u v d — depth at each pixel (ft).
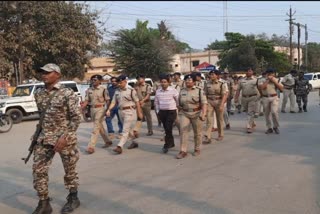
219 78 32.99
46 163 16.66
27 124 56.59
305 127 39.11
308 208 16.33
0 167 26.73
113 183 21.31
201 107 26.89
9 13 71.05
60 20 79.87
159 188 19.97
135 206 17.49
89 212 17.04
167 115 29.40
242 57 154.61
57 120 16.33
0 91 69.56
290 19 130.21
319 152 26.99
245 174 21.88
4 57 79.56
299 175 21.30
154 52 131.13
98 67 186.50
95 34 88.12
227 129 39.75
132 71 130.72
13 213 17.46
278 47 182.80
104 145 32.99
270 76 34.99
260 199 17.62
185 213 16.30
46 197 16.87
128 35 133.28
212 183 20.39
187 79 26.81
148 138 36.47
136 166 25.11
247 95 36.65
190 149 30.01
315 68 124.36
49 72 16.22
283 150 28.12
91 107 30.91
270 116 36.04
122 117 29.91
